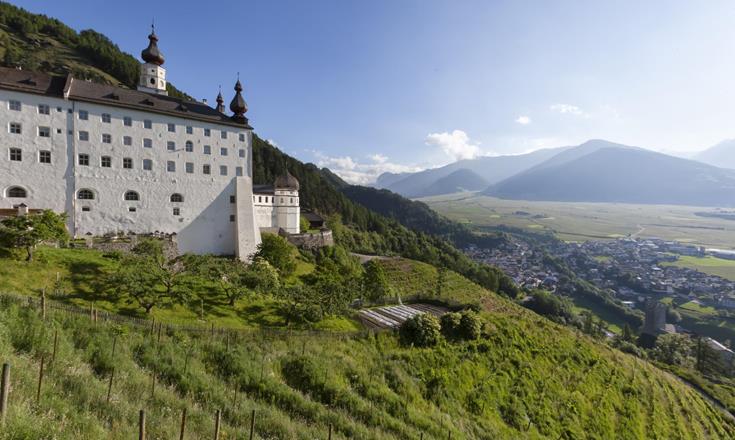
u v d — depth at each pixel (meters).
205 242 65.69
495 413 33.28
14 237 36.16
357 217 189.25
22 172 51.25
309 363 28.81
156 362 23.58
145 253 48.41
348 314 44.78
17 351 19.03
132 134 59.31
